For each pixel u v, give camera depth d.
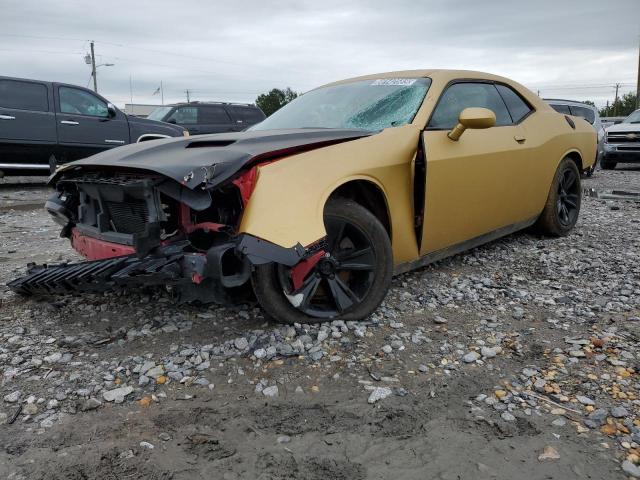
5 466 2.11
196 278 2.77
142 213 3.13
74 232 3.75
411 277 4.35
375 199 3.52
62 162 10.26
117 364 2.91
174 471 2.10
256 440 2.29
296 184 2.97
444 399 2.61
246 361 2.93
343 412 2.50
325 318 3.28
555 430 2.36
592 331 3.34
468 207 4.14
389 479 2.06
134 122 11.05
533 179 4.98
